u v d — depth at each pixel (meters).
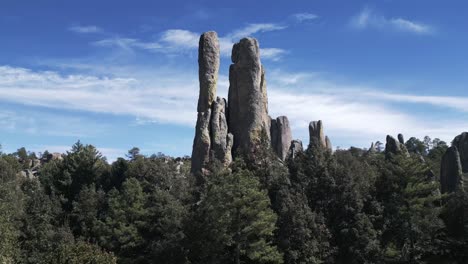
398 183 84.75
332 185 84.25
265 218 70.19
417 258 77.50
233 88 103.50
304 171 88.94
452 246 80.12
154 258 75.38
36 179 119.69
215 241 71.00
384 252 76.19
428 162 105.12
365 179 90.19
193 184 93.12
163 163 111.44
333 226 80.88
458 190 85.81
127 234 80.44
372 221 80.94
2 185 92.00
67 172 116.75
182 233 75.12
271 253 70.00
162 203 85.38
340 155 103.69
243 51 101.94
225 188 71.38
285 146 108.50
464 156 121.25
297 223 74.19
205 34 103.06
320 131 120.25
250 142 98.06
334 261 77.19
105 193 102.81
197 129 98.75
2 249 50.97
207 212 71.94
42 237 84.56
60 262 42.41
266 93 106.00
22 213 90.19
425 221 78.12
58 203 100.75
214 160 90.44
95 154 124.94
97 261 41.72
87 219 93.06
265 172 87.06
